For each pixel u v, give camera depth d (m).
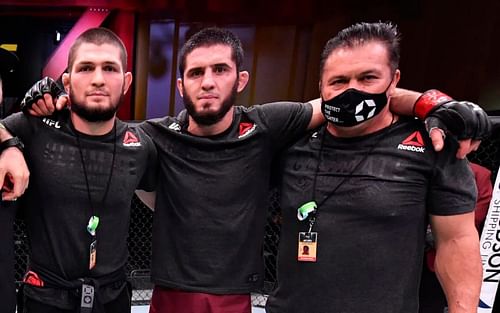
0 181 1.21
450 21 2.70
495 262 1.80
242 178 1.39
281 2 2.98
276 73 3.06
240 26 3.05
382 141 1.21
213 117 1.33
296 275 1.24
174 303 1.39
